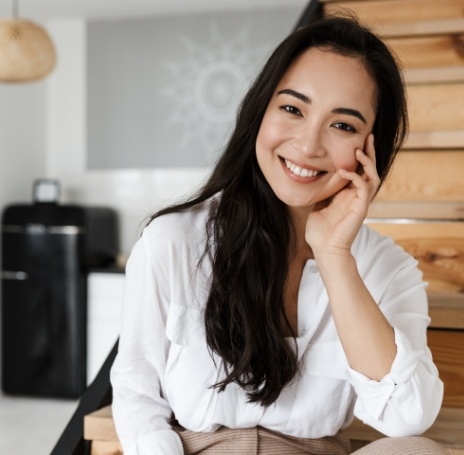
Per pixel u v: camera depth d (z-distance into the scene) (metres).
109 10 5.67
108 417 1.77
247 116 1.48
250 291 1.48
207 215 1.54
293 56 1.42
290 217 1.51
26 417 4.89
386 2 2.97
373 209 2.41
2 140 5.54
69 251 5.31
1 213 5.53
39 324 5.36
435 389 1.43
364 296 1.42
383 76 1.43
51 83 6.05
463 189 2.51
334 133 1.40
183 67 5.80
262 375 1.46
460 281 2.39
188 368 1.51
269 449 1.52
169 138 5.85
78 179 6.03
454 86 2.68
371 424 1.46
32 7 5.53
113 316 5.34
